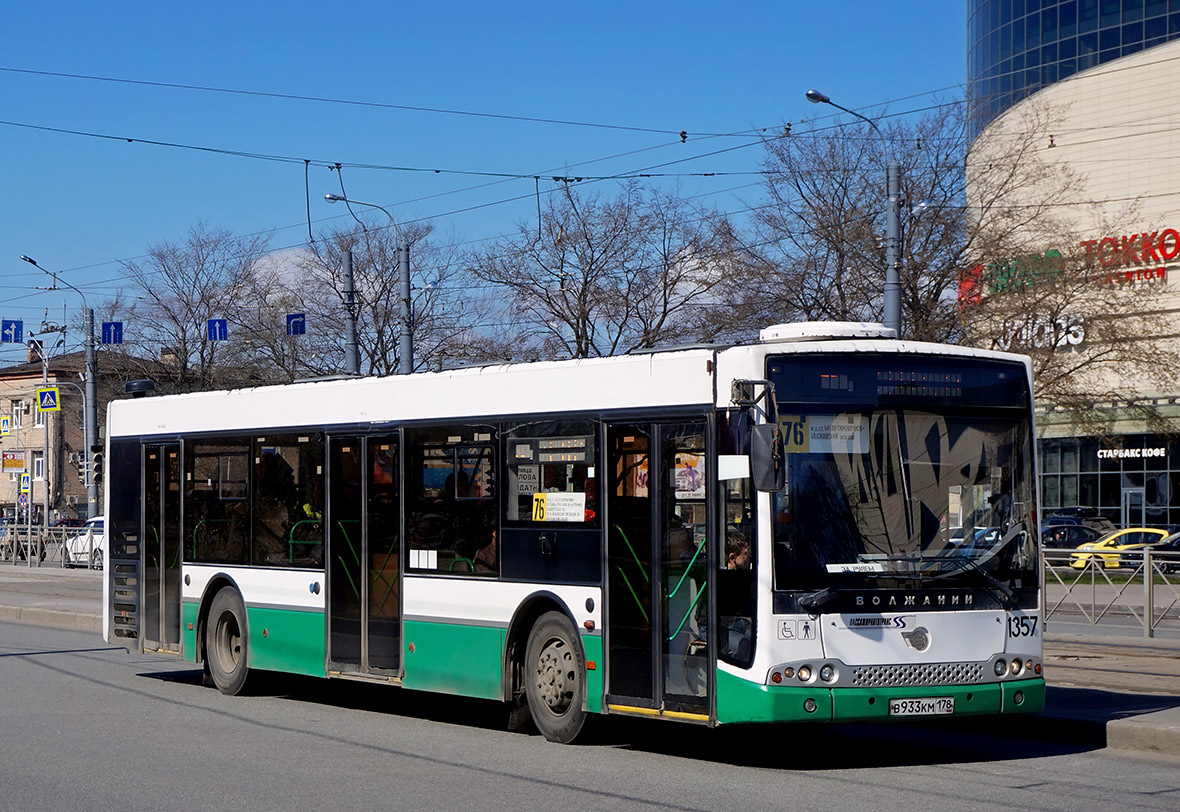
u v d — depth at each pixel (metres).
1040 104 39.91
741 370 9.24
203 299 50.22
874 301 33.62
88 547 41.53
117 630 15.69
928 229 33.34
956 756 9.98
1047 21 51.06
